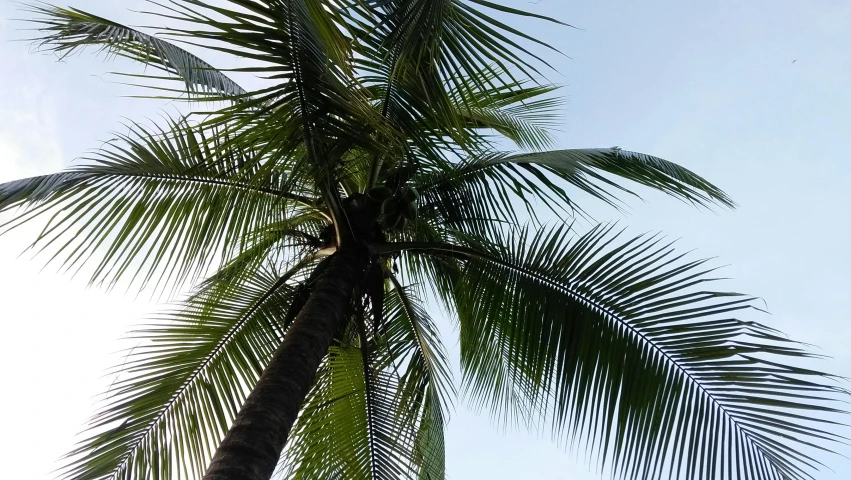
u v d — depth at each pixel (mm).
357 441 5023
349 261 4293
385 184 4957
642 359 3969
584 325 4238
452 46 3273
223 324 5262
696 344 3861
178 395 4906
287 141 3604
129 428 4605
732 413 3621
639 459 3717
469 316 5125
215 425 4914
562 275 4438
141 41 3801
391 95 3930
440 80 3545
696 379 3787
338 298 3990
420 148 4113
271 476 2898
